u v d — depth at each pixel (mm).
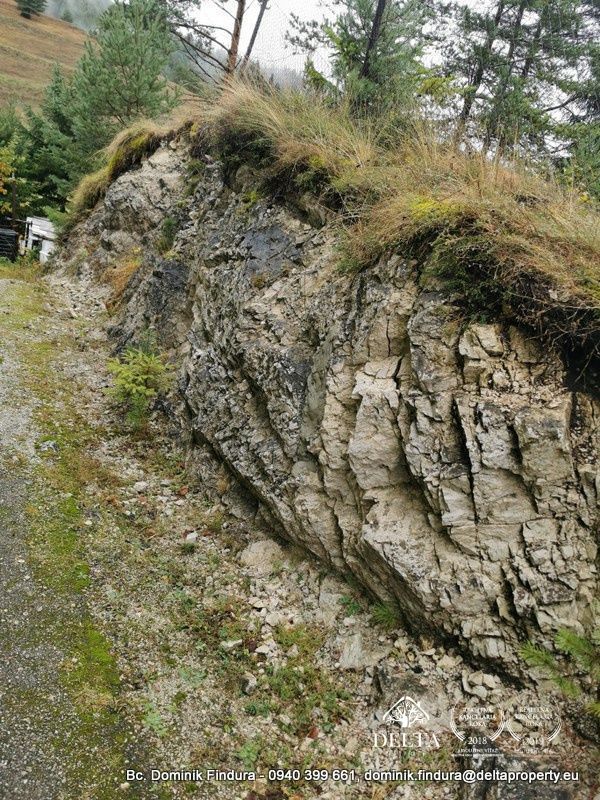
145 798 3178
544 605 3438
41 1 57344
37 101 39688
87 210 13633
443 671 3752
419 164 5293
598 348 3582
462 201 4285
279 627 4359
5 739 3271
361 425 4258
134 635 4191
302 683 3980
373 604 4320
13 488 5332
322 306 5219
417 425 3963
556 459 3523
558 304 3672
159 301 8336
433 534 3898
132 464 6309
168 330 8062
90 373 8156
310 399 4898
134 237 11320
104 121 14336
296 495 4742
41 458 5922
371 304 4559
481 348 3863
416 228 4348
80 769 3238
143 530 5316
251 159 7605
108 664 3912
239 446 5531
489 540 3664
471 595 3662
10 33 50469
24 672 3688
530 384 3736
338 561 4508
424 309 4117
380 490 4227
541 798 2996
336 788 3377
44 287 11742
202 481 6004
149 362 7152
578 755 3168
